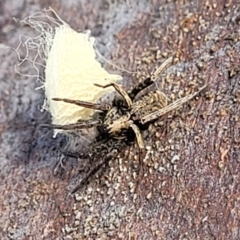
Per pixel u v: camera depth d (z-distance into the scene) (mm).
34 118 48
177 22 48
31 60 51
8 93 50
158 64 46
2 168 46
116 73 47
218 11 46
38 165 45
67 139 45
